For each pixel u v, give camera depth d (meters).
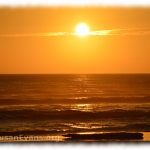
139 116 65.19
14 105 89.31
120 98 110.12
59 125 55.38
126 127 52.75
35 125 55.41
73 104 92.44
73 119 62.59
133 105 88.19
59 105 89.00
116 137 44.50
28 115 66.38
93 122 58.72
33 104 92.88
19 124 56.50
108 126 54.00
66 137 44.38
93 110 74.75
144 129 51.09
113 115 66.62
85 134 46.72
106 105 88.69
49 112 70.69
